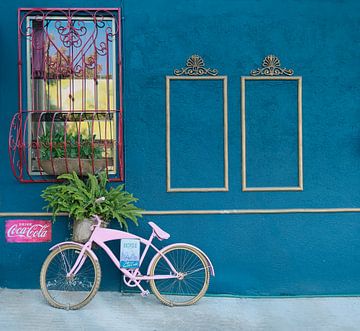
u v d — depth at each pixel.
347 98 5.42
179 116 5.39
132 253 5.00
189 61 5.39
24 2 5.35
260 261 5.43
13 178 5.39
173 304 5.14
